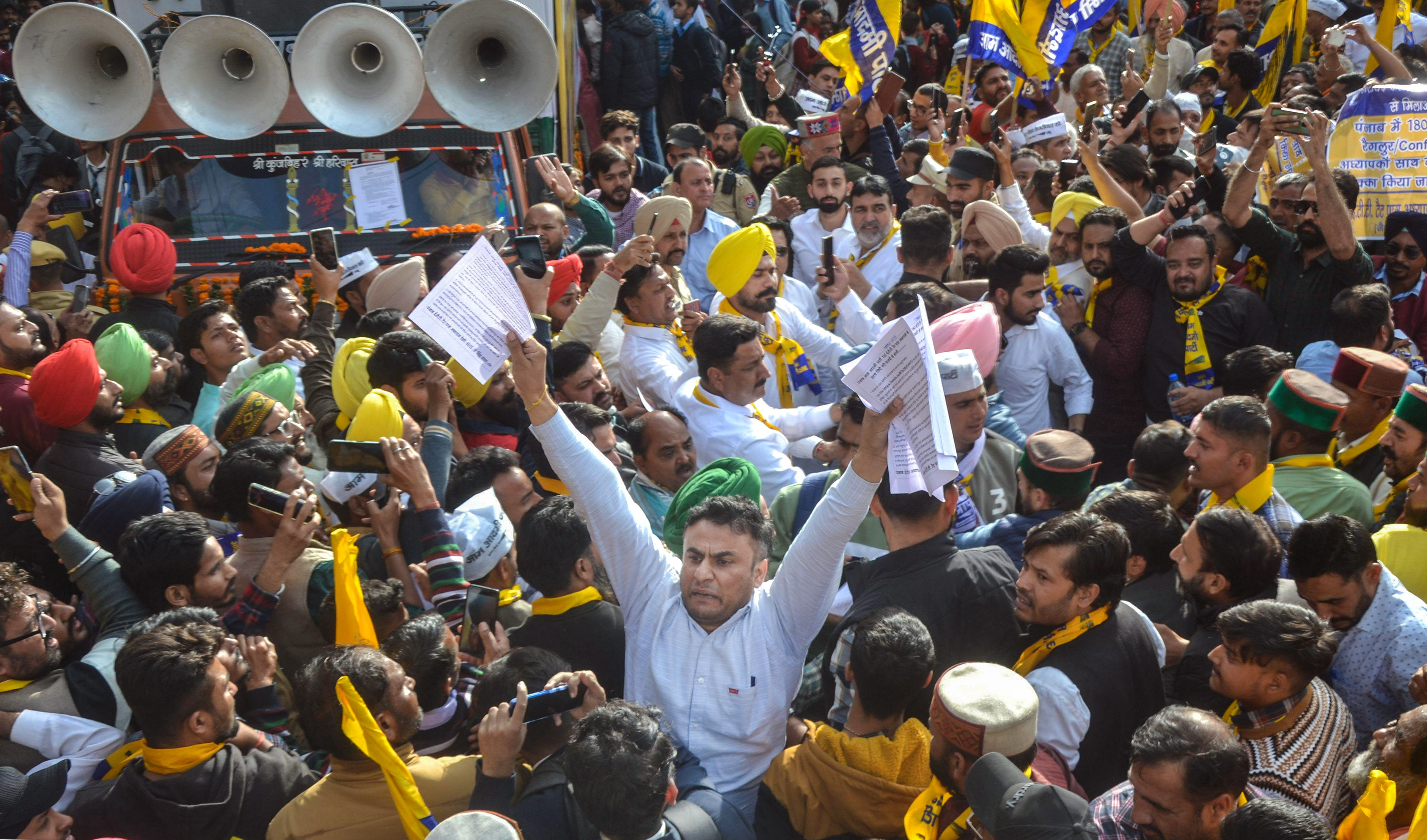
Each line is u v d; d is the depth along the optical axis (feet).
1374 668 9.68
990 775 7.07
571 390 15.60
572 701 8.24
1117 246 18.16
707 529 9.22
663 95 39.52
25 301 20.24
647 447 13.98
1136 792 7.30
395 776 7.48
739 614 9.36
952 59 43.93
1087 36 36.22
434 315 8.82
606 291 17.03
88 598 11.14
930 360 8.27
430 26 23.27
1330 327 16.01
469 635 10.68
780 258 20.99
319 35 20.20
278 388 14.51
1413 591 10.87
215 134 20.58
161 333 17.20
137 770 8.82
